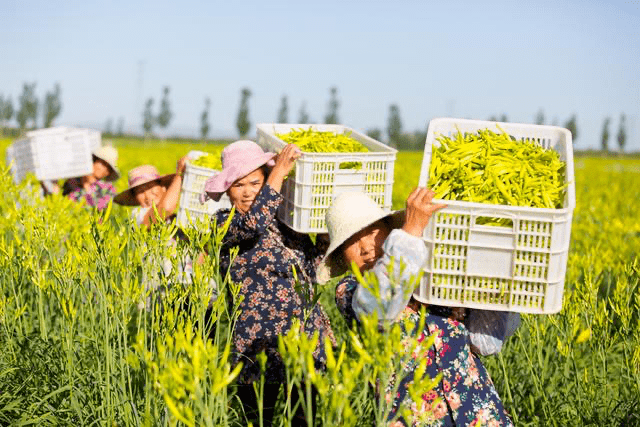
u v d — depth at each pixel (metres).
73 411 3.63
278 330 3.83
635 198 17.00
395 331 2.17
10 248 3.97
